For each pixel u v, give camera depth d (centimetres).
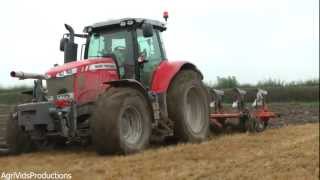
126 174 967
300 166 1018
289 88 3425
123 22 1326
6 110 2381
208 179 929
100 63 1273
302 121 2098
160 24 1409
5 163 1114
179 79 1383
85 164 1072
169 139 1386
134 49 1320
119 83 1229
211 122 1568
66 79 1226
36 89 1291
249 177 940
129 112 1215
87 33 1391
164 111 1338
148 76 1352
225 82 3688
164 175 952
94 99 1241
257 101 1683
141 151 1216
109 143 1155
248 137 1438
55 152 1270
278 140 1361
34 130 1227
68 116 1191
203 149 1227
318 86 3534
